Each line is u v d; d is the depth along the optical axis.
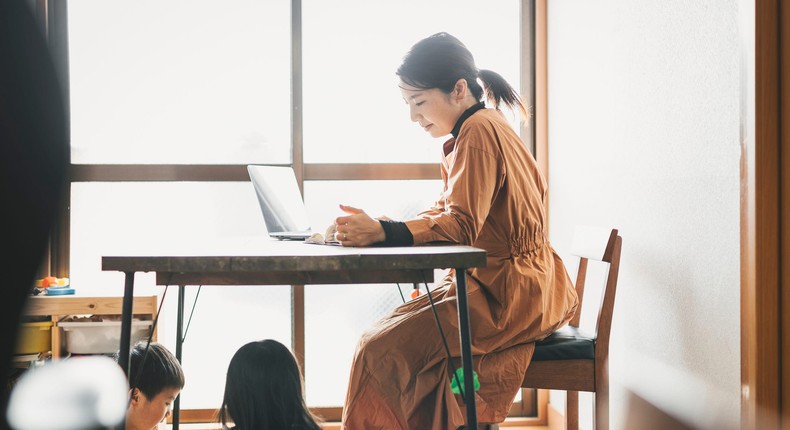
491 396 1.58
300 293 2.82
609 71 2.17
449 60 1.69
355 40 2.85
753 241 1.42
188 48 2.80
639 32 1.96
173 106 2.79
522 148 1.69
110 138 2.76
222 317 2.81
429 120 1.77
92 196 2.74
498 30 2.88
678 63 1.74
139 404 1.64
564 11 2.59
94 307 2.40
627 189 2.04
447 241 1.45
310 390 2.84
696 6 1.66
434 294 1.72
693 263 1.68
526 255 1.64
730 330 1.52
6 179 0.12
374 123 2.85
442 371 1.54
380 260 1.10
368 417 1.58
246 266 1.09
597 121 2.28
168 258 1.09
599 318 1.67
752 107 1.42
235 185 2.80
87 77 2.75
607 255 1.68
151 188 2.77
